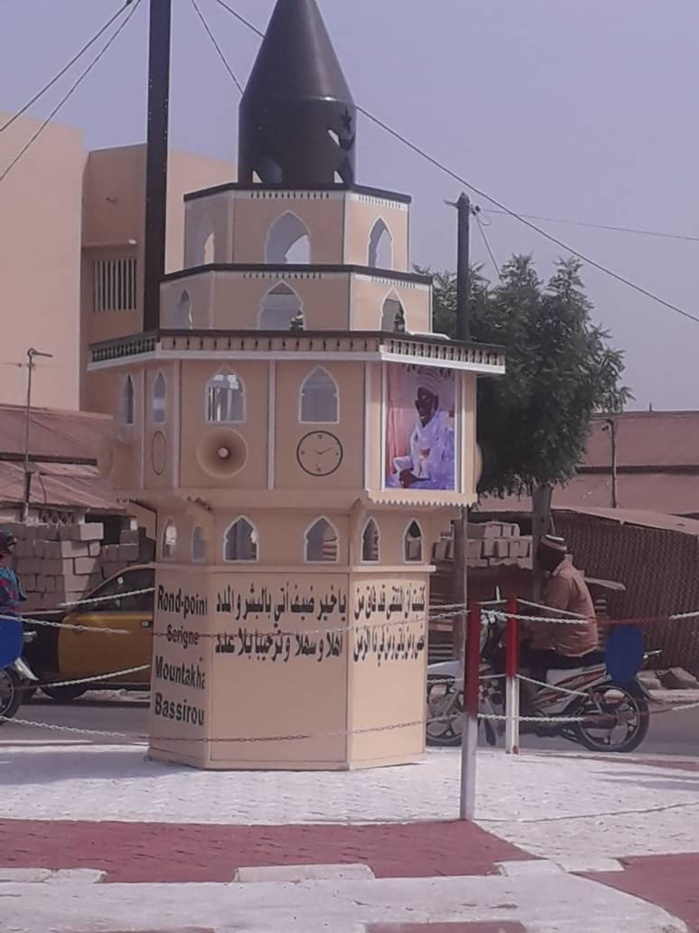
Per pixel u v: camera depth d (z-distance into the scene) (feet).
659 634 78.43
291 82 36.70
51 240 124.98
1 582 47.60
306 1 37.52
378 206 35.86
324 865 26.30
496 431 75.61
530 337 75.10
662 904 24.31
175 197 125.29
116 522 95.86
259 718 34.73
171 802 31.55
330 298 34.47
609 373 76.18
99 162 129.18
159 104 44.83
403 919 23.24
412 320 35.91
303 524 34.83
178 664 35.91
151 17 44.37
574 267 75.56
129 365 35.76
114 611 61.36
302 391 34.22
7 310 121.80
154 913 23.26
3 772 35.47
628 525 79.82
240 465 34.06
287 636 34.71
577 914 23.57
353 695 34.86
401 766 36.22
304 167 36.63
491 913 23.57
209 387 34.37
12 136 121.90
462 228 64.90
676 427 125.29
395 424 34.55
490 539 79.66
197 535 35.65
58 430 106.52
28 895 24.21
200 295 35.06
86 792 32.73
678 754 47.19
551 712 44.83
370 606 35.32
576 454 77.36
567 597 44.80
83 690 63.46
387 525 35.86
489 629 45.39
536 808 31.76
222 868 26.13
